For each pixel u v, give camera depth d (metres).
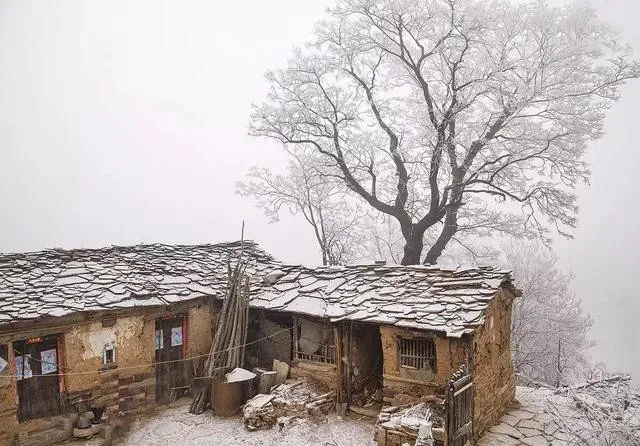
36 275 14.16
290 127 25.09
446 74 23.02
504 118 21.03
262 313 16.48
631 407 13.66
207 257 18.50
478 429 12.36
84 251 16.23
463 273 14.24
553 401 15.04
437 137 21.67
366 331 14.91
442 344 12.41
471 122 21.62
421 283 14.41
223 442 12.90
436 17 22.12
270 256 19.52
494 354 13.68
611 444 10.53
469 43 21.75
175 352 15.83
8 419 12.22
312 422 13.25
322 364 14.90
